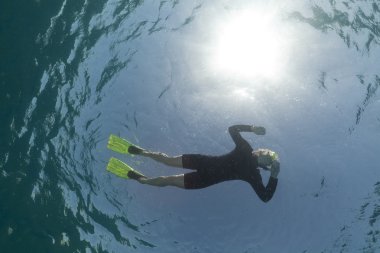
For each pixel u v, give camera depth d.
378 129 4.86
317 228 4.25
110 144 4.61
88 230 4.26
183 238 4.25
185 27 5.77
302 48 5.54
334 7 5.96
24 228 4.22
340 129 4.84
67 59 5.43
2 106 5.04
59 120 4.91
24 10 5.96
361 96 5.08
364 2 6.00
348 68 5.33
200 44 5.60
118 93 5.13
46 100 5.07
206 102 5.06
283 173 4.57
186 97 5.11
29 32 5.73
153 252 4.17
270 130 4.84
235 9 6.00
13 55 5.50
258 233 4.25
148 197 4.48
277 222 4.31
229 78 5.24
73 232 4.23
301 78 5.24
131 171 4.45
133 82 5.23
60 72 5.31
